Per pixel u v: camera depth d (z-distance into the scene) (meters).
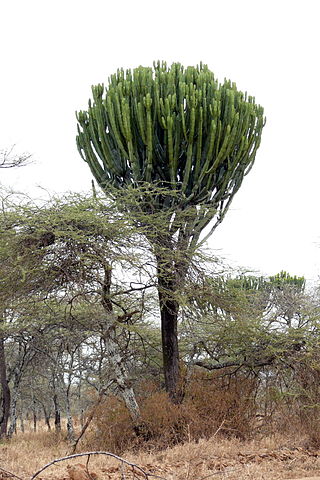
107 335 13.77
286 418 13.46
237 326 14.68
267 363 14.66
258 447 11.23
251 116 15.26
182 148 14.34
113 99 14.27
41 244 12.36
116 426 13.20
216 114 13.94
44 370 23.31
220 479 7.62
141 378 17.33
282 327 14.93
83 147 15.59
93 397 16.91
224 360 17.47
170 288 14.20
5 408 20.31
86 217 12.14
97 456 10.91
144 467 8.62
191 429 12.67
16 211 12.29
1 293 12.71
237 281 16.09
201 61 15.79
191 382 14.84
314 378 13.73
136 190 13.22
